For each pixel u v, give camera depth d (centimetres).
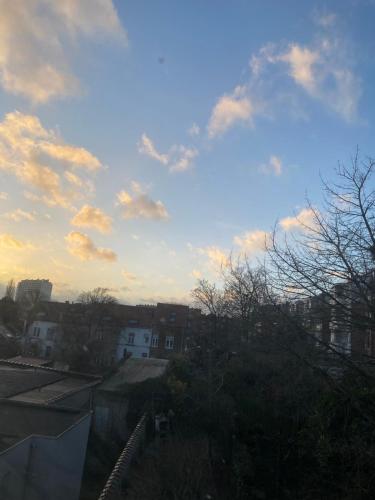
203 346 3747
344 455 1520
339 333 1364
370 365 1309
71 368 5834
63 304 8144
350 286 1279
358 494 1443
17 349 7581
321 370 1338
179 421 2794
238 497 1972
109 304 7381
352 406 1448
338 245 1259
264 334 1376
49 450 1936
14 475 1816
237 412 2530
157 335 7431
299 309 1350
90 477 2661
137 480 1923
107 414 3369
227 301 3497
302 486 1828
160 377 3544
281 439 2133
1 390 2772
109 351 6975
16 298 10650
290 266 1329
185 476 1850
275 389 2211
